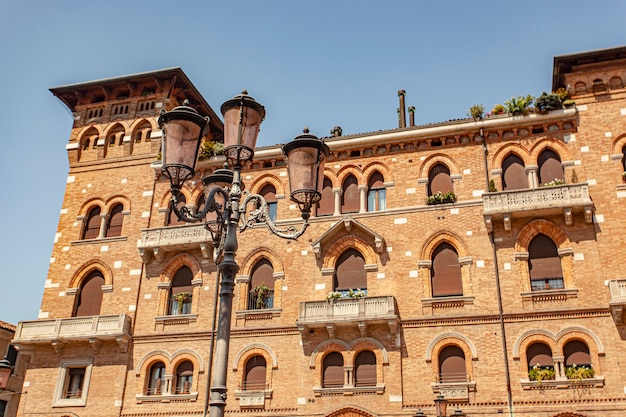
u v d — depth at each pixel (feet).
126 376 111.45
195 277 115.85
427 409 95.55
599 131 105.81
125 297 117.91
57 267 124.88
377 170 115.24
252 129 50.57
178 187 46.98
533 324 96.63
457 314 100.12
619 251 96.94
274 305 109.60
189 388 108.58
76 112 139.74
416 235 107.45
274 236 114.83
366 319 99.81
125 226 124.67
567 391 91.30
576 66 111.55
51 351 116.67
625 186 100.58
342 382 101.14
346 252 110.73
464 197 108.06
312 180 50.60
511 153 109.40
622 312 91.71
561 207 99.25
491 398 93.86
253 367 106.73
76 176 133.28
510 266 100.89
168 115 47.65
